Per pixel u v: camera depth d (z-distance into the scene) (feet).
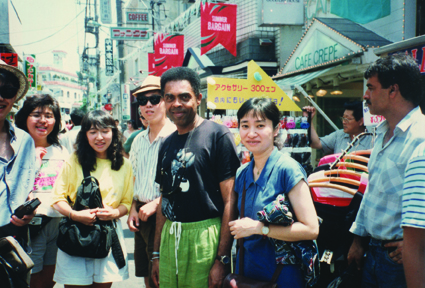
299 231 5.21
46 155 9.34
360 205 6.55
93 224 7.56
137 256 9.55
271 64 29.81
